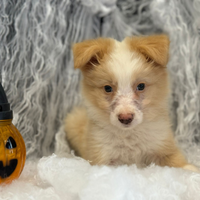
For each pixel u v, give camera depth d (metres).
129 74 0.44
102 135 0.49
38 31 0.56
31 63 0.56
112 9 0.62
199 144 0.60
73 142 0.58
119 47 0.47
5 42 0.54
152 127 0.48
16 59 0.55
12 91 0.55
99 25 0.63
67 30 0.60
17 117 0.54
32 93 0.56
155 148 0.48
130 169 0.40
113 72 0.44
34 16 0.55
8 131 0.40
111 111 0.45
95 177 0.36
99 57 0.47
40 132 0.57
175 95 0.61
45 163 0.42
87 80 0.48
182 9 0.59
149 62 0.46
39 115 0.57
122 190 0.34
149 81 0.45
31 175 0.45
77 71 0.61
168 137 0.49
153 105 0.47
